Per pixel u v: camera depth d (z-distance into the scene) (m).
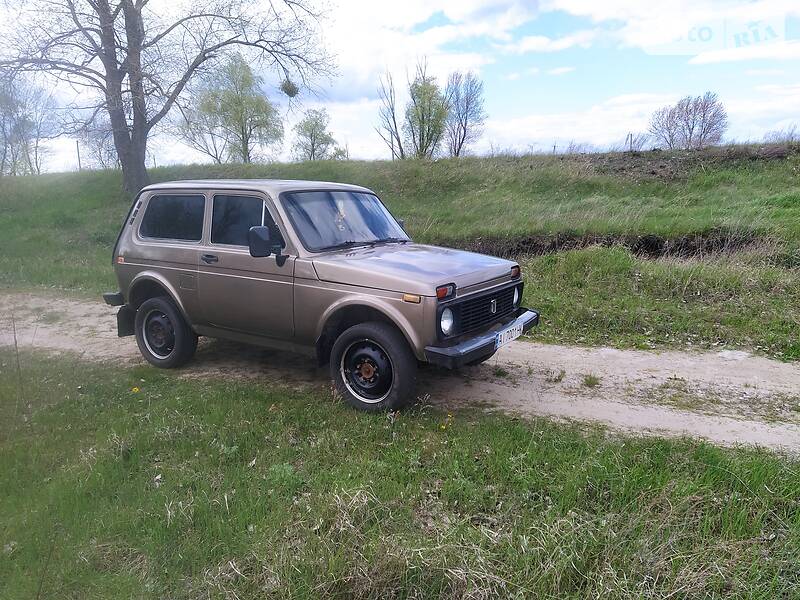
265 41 19.58
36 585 2.82
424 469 3.82
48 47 17.09
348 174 20.64
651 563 2.82
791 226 10.47
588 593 2.67
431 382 5.60
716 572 2.75
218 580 2.82
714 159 17.59
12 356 6.69
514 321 5.15
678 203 14.26
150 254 5.99
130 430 4.47
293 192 5.30
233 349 6.72
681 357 6.36
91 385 5.54
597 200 15.02
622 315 7.57
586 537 2.97
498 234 12.26
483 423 4.50
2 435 4.45
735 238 10.48
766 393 5.31
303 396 5.20
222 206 5.52
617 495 3.40
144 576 2.90
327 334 4.99
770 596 2.65
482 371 5.93
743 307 7.68
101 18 17.80
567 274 9.35
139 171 20.48
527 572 2.77
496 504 3.44
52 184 23.58
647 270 8.92
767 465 3.66
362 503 3.27
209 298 5.55
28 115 26.41
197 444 4.20
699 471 3.67
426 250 5.38
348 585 2.75
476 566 2.79
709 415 4.83
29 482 3.78
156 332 6.16
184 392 5.32
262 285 5.15
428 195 18.30
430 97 35.56
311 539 3.03
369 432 4.35
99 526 3.25
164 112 19.69
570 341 6.99
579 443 4.12
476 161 20.50
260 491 3.55
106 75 18.70
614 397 5.23
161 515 3.31
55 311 9.18
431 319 4.32
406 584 2.74
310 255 4.94
